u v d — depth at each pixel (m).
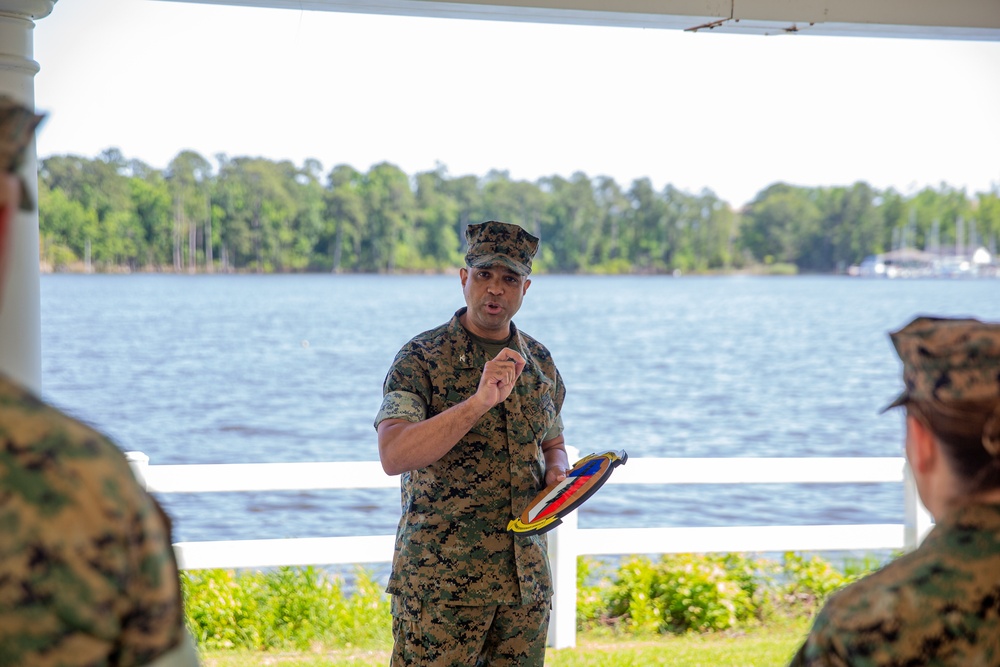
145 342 56.19
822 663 1.45
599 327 66.94
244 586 5.80
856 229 92.25
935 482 1.48
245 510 16.44
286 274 82.12
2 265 1.33
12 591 1.19
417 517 3.17
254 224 80.56
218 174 79.38
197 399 38.31
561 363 50.59
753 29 4.70
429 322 67.06
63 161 75.94
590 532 5.49
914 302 85.81
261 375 44.91
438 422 2.92
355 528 15.57
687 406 37.56
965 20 4.65
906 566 1.45
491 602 3.13
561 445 3.56
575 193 87.00
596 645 5.56
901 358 1.52
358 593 5.91
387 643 5.58
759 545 5.58
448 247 84.62
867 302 85.44
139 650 1.29
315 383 42.72
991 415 1.39
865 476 5.59
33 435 1.25
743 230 91.25
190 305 73.56
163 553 1.33
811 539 5.59
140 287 79.06
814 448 29.50
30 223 3.85
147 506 1.33
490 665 3.26
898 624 1.38
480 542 3.14
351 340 58.09
